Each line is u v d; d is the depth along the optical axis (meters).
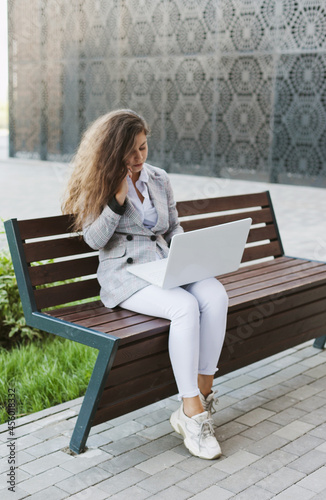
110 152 2.55
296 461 2.48
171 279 2.50
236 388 3.20
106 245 2.78
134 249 2.74
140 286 2.62
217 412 2.92
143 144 2.65
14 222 2.65
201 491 2.26
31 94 15.90
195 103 13.16
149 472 2.38
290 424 2.81
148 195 2.84
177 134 13.52
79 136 15.16
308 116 11.79
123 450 2.55
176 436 2.69
